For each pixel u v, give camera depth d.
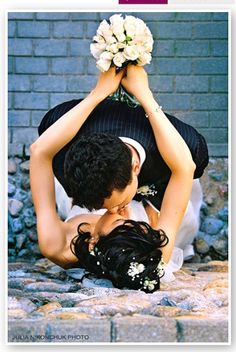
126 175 2.74
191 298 2.73
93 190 2.73
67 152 2.85
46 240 3.05
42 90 4.52
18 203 4.13
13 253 4.05
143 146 2.99
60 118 3.06
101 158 2.71
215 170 4.31
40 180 3.07
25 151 4.33
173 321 2.40
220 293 2.85
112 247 2.85
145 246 2.86
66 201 3.62
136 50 3.00
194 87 4.50
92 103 3.05
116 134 3.01
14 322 2.43
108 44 3.02
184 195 3.03
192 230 3.69
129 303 2.62
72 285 2.98
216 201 4.20
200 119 4.50
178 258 3.44
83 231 3.01
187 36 4.50
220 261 3.73
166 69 4.50
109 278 2.91
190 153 3.07
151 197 3.20
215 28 4.50
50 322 2.42
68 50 4.53
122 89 3.15
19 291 2.85
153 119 3.02
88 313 2.54
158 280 2.88
